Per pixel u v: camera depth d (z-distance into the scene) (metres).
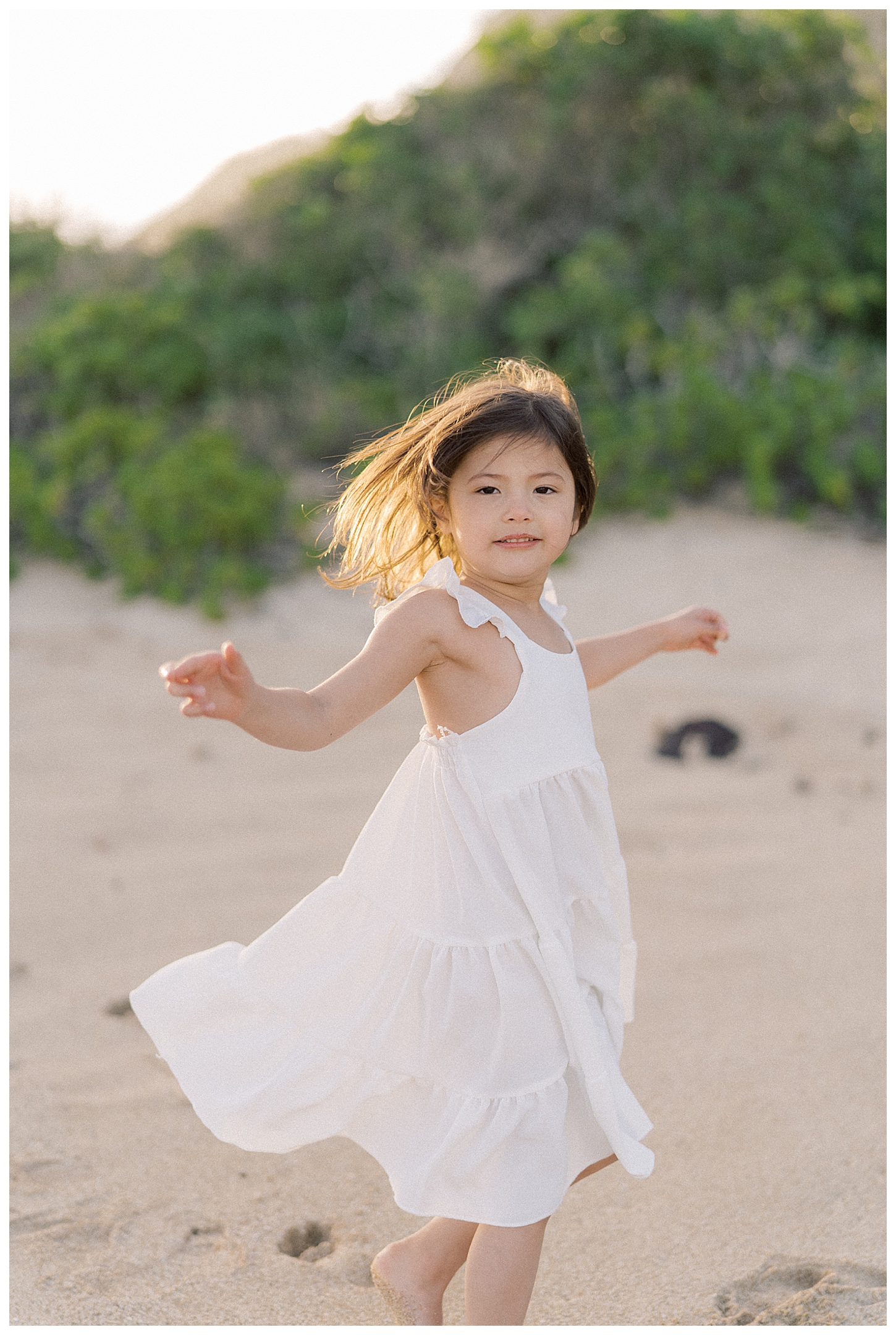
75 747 5.72
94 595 7.86
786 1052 3.20
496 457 2.18
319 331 9.78
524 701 2.18
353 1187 2.74
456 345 9.36
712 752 5.54
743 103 10.12
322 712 2.02
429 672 2.22
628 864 4.40
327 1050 2.15
